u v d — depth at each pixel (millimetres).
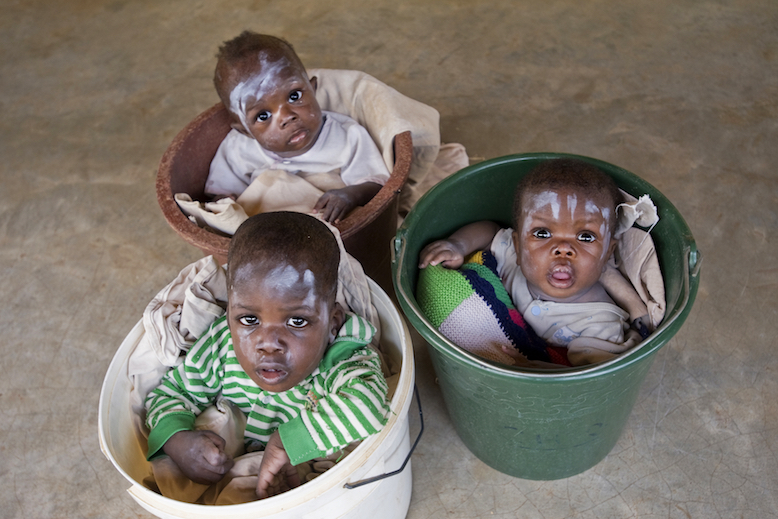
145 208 2338
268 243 1161
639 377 1314
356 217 1554
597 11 2922
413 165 1984
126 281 2113
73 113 2754
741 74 2555
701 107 2441
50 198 2404
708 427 1625
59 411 1803
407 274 1390
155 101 2770
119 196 2389
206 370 1352
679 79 2564
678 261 1330
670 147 2312
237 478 1250
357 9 3094
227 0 3271
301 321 1177
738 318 1823
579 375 1112
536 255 1428
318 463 1315
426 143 1907
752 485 1518
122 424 1290
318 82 1970
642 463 1581
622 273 1540
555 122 2457
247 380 1329
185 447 1239
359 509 1249
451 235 1654
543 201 1396
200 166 1888
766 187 2145
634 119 2430
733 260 1958
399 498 1422
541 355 1526
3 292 2113
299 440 1149
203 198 1935
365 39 2926
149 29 3162
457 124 2484
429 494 1578
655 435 1625
